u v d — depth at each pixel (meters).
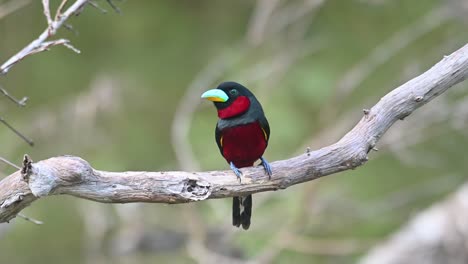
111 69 15.50
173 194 6.01
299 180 6.42
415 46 15.05
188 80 15.72
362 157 6.39
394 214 14.62
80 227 14.65
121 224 13.43
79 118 14.55
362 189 14.70
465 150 15.05
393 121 6.45
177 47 15.91
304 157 6.41
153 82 15.63
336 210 13.86
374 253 12.97
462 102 13.66
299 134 13.94
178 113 13.78
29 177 5.56
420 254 12.23
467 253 12.01
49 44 6.00
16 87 15.18
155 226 13.31
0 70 5.99
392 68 15.00
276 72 13.96
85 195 5.88
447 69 6.38
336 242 13.27
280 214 12.94
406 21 15.05
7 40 14.98
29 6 15.02
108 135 14.87
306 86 14.36
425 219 12.52
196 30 16.09
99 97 14.63
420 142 15.11
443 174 15.16
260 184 6.34
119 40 15.80
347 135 6.46
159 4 16.11
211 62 15.23
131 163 14.80
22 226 14.01
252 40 13.88
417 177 15.21
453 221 12.16
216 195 6.26
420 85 6.40
